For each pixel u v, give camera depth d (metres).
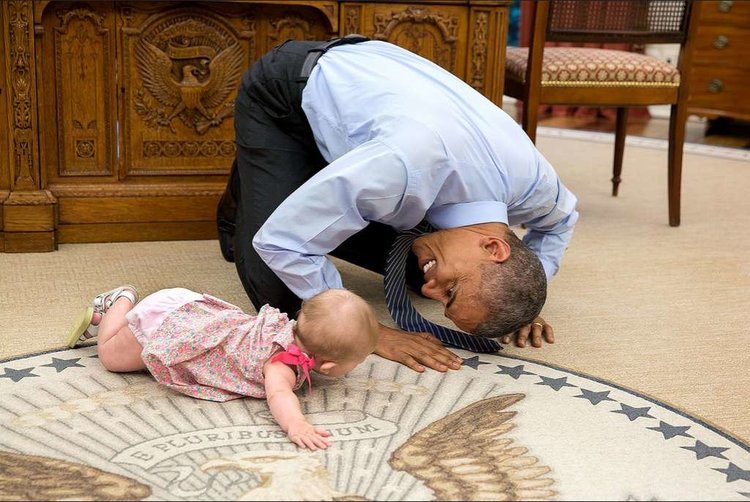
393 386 2.06
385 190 1.88
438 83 2.05
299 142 2.31
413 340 2.22
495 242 1.96
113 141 3.07
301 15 3.12
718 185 4.56
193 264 2.93
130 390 1.98
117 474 1.63
